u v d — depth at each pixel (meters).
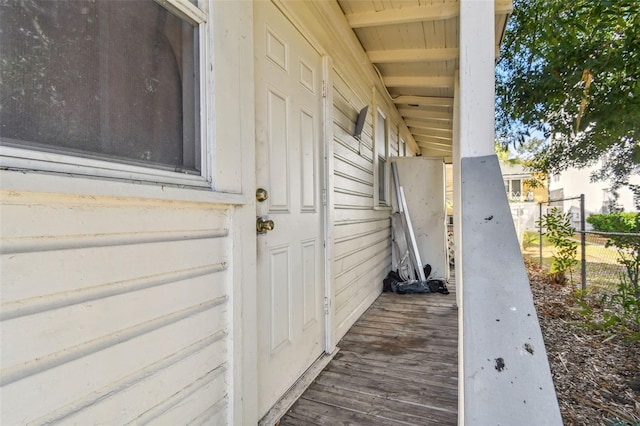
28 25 0.72
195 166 1.17
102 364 0.84
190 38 1.15
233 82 1.34
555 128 2.90
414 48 3.30
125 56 0.93
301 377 2.03
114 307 0.87
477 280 0.79
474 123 1.12
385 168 4.88
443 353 2.42
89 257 0.81
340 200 2.84
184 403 1.09
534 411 0.59
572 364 2.41
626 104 2.32
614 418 1.74
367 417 1.65
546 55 2.64
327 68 2.47
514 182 16.70
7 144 0.67
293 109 2.02
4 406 0.65
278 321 1.80
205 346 1.19
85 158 0.82
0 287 0.65
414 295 4.26
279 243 1.83
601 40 2.31
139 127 0.97
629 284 3.34
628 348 2.66
